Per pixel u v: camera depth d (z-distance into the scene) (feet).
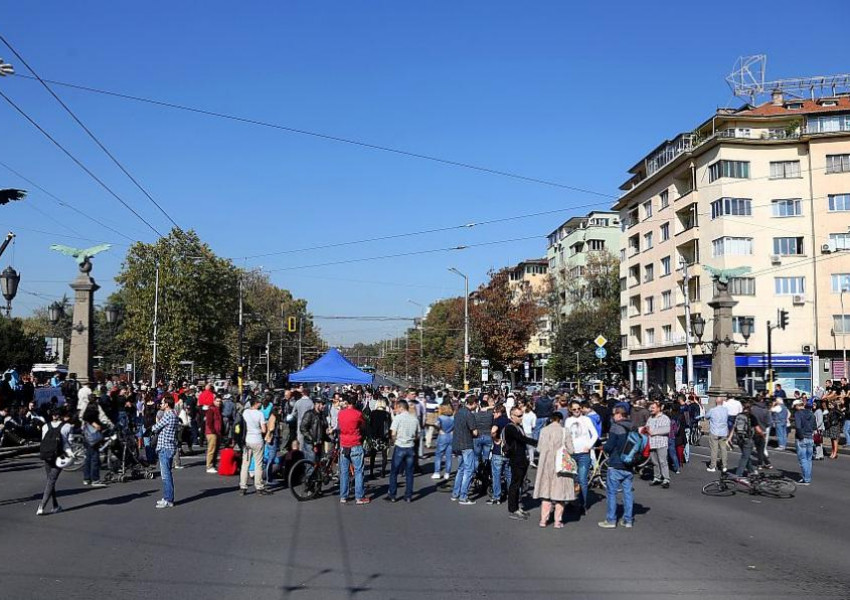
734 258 169.58
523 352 197.88
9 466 60.85
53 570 27.09
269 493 47.96
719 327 109.29
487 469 48.42
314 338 403.54
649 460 58.13
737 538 34.19
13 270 72.49
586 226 279.49
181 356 168.55
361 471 44.80
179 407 73.05
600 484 52.34
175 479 55.42
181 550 30.58
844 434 81.61
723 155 171.22
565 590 24.80
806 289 169.17
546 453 37.22
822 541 33.53
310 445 50.34
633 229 216.95
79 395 67.21
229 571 27.02
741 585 25.64
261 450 47.75
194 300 173.78
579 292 254.47
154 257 171.01
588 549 31.60
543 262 342.44
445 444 55.26
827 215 168.45
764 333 168.86
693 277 180.96
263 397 50.16
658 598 23.97
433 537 34.04
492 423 45.62
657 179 200.13
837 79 195.31
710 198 175.11
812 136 168.76
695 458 73.36
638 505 44.45
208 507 42.29
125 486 50.98
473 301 204.85
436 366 323.16
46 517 38.58
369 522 37.91
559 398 63.21
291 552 30.32
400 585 25.27
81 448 42.70
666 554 30.68
